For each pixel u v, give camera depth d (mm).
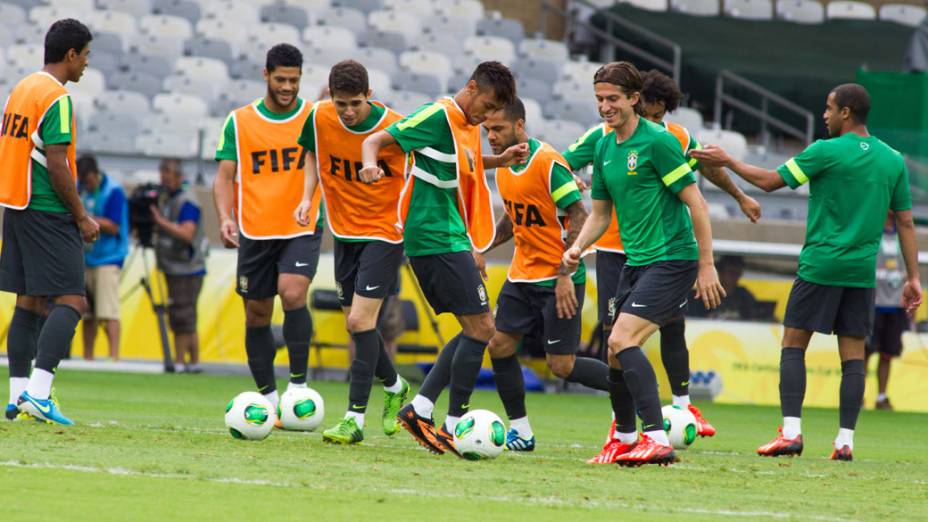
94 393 39094
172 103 73562
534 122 76625
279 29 83500
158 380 46906
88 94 74500
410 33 86125
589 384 28484
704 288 23500
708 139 79688
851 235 28484
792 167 28438
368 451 24250
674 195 23953
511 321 27797
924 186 71250
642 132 24016
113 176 62500
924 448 34750
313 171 27312
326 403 40250
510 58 85062
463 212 24812
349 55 80812
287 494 17703
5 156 26609
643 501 18734
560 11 91125
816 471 25094
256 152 29641
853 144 28703
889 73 75125
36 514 15352
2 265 27016
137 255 53312
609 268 30156
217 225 54500
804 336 29281
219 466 20250
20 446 21562
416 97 77500
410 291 54062
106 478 18375
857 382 28562
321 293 53625
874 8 100562
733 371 53375
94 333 52000
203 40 80500
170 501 16672
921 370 54969
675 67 83375
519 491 19172
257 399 25203
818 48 90625
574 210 26844
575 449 28500
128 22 81812
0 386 39594
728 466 25094
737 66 88312
